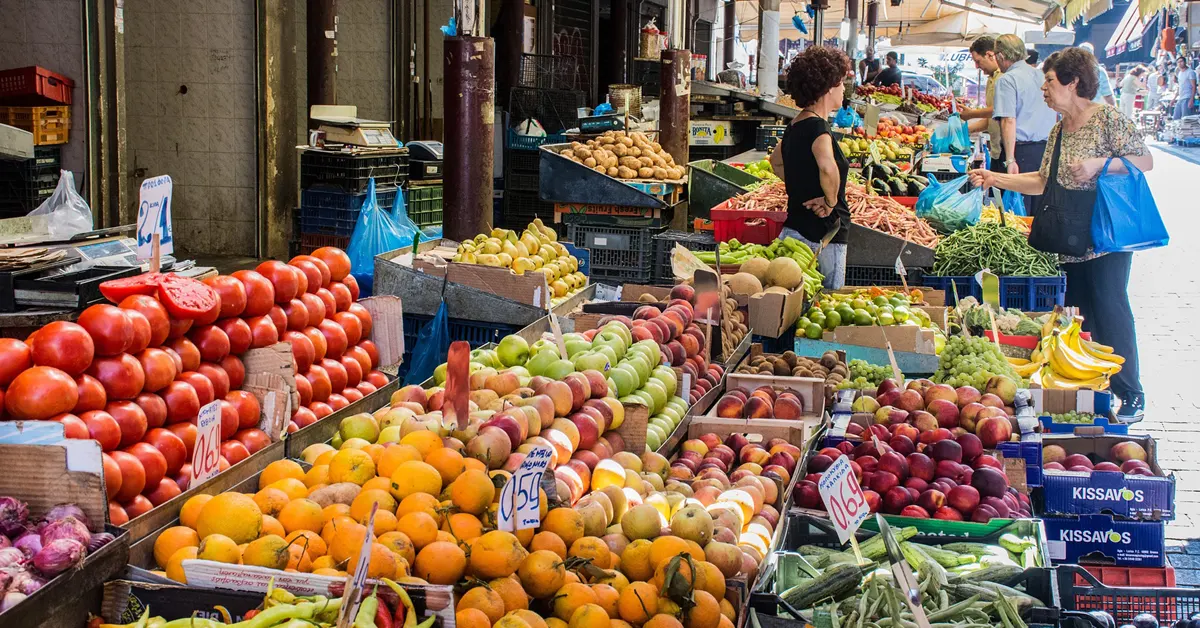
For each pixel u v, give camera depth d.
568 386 3.99
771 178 11.90
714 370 5.79
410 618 2.48
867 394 5.53
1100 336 7.75
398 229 8.28
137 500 3.27
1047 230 7.83
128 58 11.90
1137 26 43.72
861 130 17.19
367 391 4.87
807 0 30.45
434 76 16.30
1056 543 4.45
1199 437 7.34
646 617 2.88
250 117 11.90
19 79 9.24
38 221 5.74
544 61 16.52
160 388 3.52
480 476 2.95
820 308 7.33
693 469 4.51
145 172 12.09
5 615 2.29
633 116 13.76
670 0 12.59
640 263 9.05
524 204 13.34
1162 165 28.34
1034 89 11.45
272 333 4.17
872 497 4.34
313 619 2.44
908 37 39.88
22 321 4.65
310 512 2.89
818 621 3.37
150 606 2.58
